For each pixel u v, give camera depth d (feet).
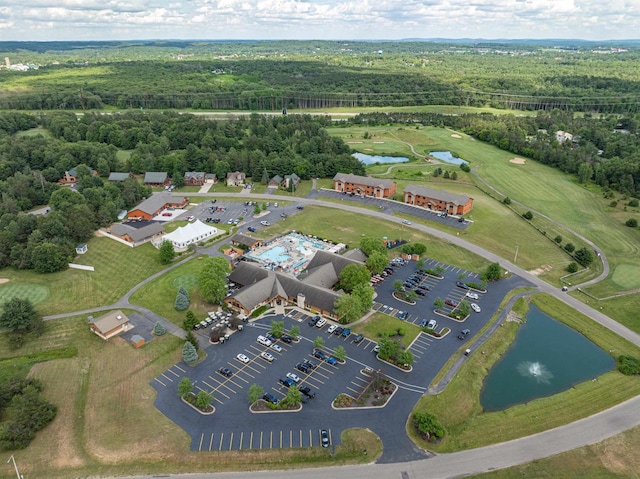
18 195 561.43
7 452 236.02
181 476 224.12
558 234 516.73
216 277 368.27
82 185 599.57
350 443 241.35
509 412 267.39
